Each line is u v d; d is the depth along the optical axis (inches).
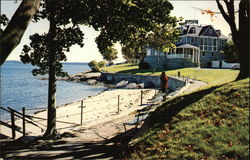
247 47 453.1
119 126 492.7
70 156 310.2
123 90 1774.1
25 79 3607.3
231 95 359.3
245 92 354.6
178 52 2615.7
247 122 287.6
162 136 310.7
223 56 2805.1
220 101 355.9
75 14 444.5
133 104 944.9
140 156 285.9
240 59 464.8
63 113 856.3
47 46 482.0
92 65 3966.5
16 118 827.4
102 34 505.7
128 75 2324.1
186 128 311.7
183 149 273.4
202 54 2704.2
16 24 197.8
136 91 1646.2
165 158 265.0
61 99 1508.4
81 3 432.1
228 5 467.8
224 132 282.2
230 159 239.1
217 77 1476.4
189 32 2684.5
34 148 352.8
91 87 2331.4
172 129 320.8
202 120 322.3
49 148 353.1
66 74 496.4
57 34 482.9
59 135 444.1
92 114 775.1
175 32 478.3
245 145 253.1
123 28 458.0
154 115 388.2
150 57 2815.0
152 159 270.1
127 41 487.8
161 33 474.9
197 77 1662.2
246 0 445.4
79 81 3051.2
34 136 449.7
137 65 3619.6
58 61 494.6
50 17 443.8
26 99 1545.3
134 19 431.8
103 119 597.3
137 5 426.9
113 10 426.9
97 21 455.5
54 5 430.6
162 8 440.1
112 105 1005.8
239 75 463.8
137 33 487.5
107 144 361.4
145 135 327.6
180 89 903.1
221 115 319.9
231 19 468.8
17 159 297.0
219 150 255.3
